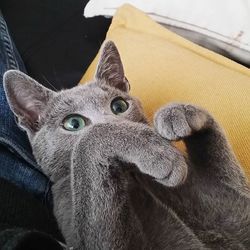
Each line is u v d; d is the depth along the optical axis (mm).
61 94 224
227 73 267
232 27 304
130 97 230
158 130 179
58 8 374
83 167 182
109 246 170
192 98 259
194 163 204
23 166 238
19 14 370
